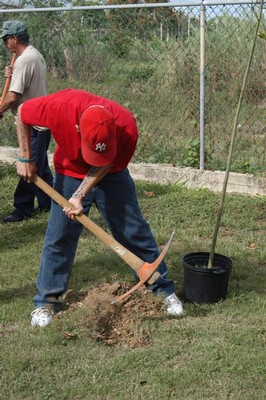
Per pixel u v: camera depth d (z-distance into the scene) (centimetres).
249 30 1034
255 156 1048
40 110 521
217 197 955
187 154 1069
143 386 489
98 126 485
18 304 621
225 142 1062
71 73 1181
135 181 1043
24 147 544
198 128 1078
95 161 497
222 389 484
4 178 1084
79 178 554
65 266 584
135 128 533
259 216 887
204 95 1018
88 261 733
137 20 1112
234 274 689
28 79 841
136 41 1120
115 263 720
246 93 1062
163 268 604
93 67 1160
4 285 679
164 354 526
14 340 552
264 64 1050
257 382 491
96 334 554
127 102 1134
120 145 531
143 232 579
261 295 643
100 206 571
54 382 493
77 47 1166
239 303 622
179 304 602
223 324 579
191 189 1002
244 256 741
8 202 968
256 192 977
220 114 1066
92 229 545
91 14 1149
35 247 788
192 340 553
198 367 507
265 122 1067
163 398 474
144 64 1122
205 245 779
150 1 1719
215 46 1052
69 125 514
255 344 544
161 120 1112
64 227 564
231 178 991
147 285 612
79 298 629
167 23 1095
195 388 485
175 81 1092
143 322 578
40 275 589
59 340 546
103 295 608
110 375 500
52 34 1189
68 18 1170
